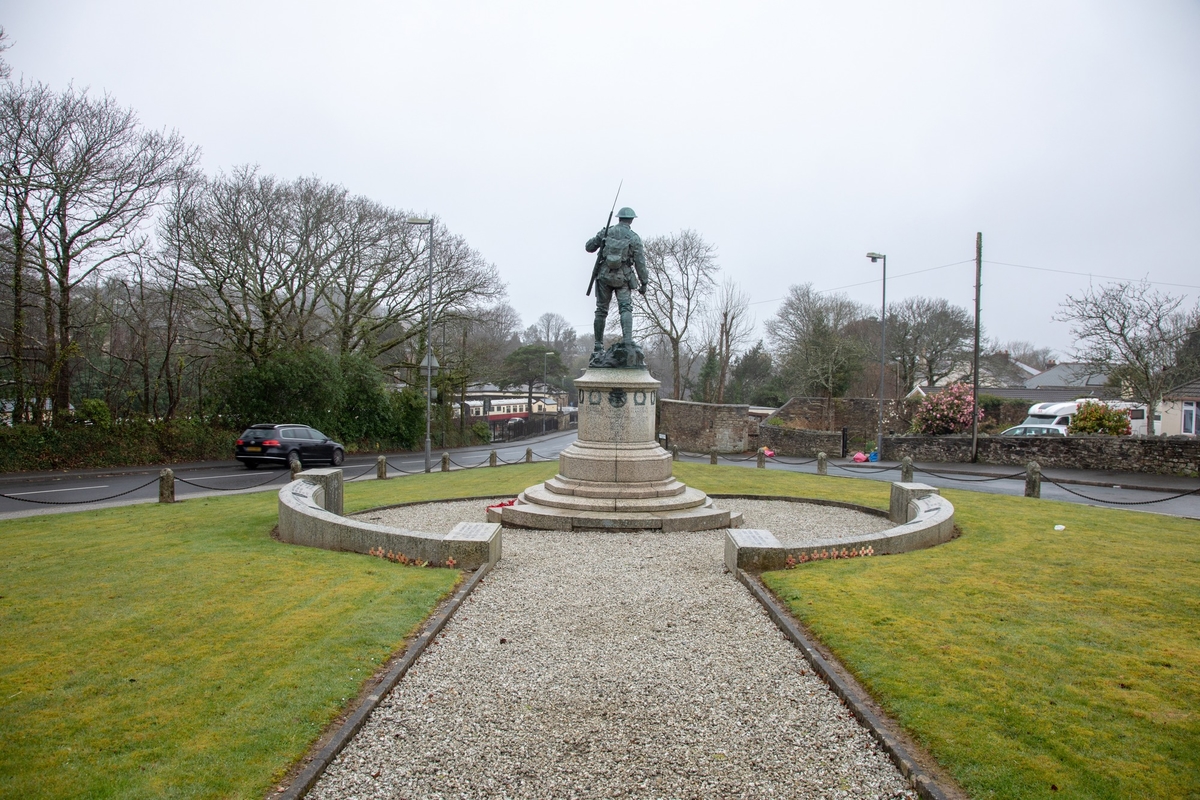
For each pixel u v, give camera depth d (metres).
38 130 21.86
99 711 4.77
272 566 8.53
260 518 12.60
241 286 29.70
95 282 26.72
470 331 51.28
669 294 45.62
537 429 67.62
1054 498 17.72
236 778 4.03
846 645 5.98
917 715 4.75
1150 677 5.28
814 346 48.59
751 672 5.74
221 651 5.83
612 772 4.27
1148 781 3.96
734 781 4.18
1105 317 29.52
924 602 7.12
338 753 4.43
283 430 26.06
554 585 8.25
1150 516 12.82
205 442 28.69
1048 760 4.20
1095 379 56.00
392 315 37.84
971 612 6.79
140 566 8.54
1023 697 4.98
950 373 57.47
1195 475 22.25
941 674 5.38
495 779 4.19
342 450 28.81
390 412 39.34
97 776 4.00
